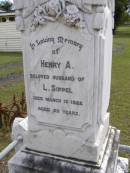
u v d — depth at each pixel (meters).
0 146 2.06
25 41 1.15
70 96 1.13
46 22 1.08
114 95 3.54
